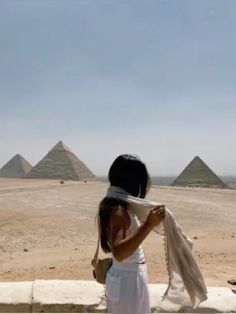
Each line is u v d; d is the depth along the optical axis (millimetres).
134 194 3385
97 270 3500
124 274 3264
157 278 10242
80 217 27016
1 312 6406
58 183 73125
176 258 3369
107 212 3189
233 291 6988
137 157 3428
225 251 15797
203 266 12242
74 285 7145
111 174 3389
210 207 36062
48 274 11453
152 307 6238
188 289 3381
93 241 20047
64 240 20047
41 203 33688
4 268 13516
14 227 22500
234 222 28141
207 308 6320
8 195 39438
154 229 3471
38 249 17891
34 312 6430
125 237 3117
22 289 6930
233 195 52062
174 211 32125
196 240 19422
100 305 6445
